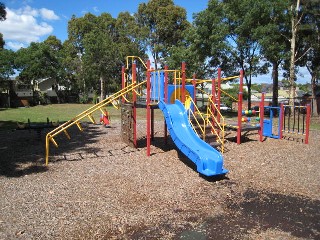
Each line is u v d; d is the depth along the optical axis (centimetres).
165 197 629
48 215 540
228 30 2280
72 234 478
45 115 2597
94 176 761
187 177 756
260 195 645
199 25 2356
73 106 4066
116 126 1675
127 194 641
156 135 1341
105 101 1010
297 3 2227
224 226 512
